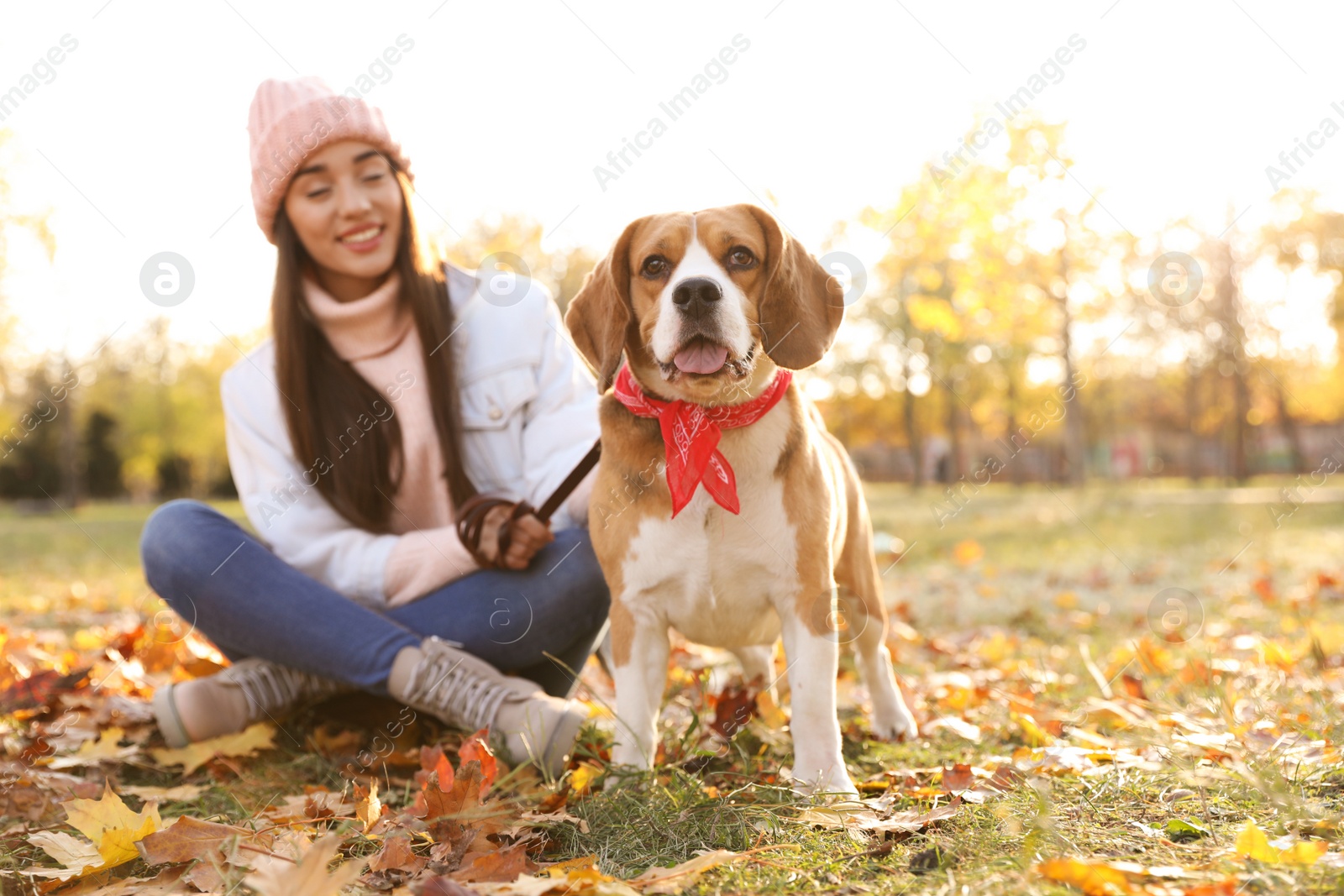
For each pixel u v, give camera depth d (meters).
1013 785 2.23
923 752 2.78
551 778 2.36
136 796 2.51
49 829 2.25
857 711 3.29
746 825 2.04
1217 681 3.31
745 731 2.82
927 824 2.00
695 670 3.67
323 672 2.66
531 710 2.51
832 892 1.71
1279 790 1.95
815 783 2.26
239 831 2.04
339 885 1.62
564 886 1.69
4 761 2.63
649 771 2.27
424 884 1.63
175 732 2.72
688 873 1.77
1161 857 1.75
